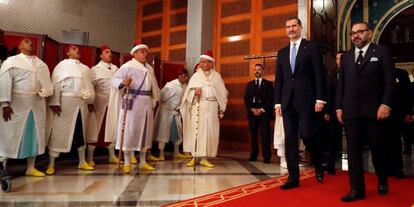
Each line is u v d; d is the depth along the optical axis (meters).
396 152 4.66
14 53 4.90
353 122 3.39
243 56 7.88
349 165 3.38
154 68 7.40
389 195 3.51
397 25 11.12
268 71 7.46
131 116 4.93
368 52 3.41
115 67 6.00
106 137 5.28
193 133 5.55
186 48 8.10
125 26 9.63
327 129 4.91
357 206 3.04
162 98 6.48
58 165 5.54
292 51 3.85
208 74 5.79
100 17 9.00
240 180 4.38
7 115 4.20
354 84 3.40
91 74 5.45
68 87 4.86
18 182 4.10
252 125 6.46
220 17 8.32
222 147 8.03
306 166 5.67
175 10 9.14
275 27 7.49
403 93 4.80
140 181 4.25
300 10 6.57
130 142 4.89
